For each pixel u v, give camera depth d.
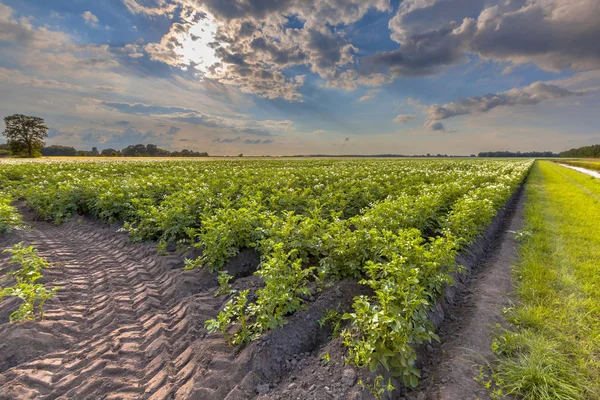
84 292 6.20
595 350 4.11
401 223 7.94
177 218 8.80
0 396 3.41
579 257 7.39
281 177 17.94
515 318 4.86
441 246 5.60
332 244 6.25
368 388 3.47
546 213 12.82
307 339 4.59
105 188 12.98
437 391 3.62
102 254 8.43
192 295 5.95
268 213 8.40
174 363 4.14
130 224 9.67
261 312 4.50
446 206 11.60
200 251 7.73
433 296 5.07
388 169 28.95
